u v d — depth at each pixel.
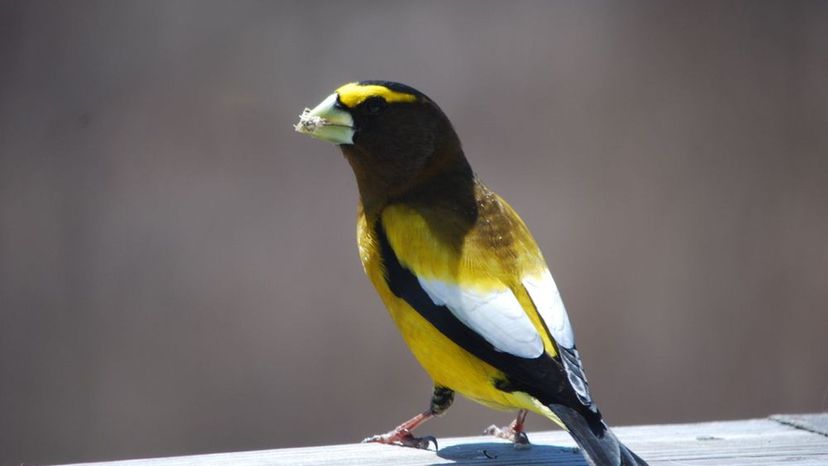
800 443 7.68
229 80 15.34
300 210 14.87
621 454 6.59
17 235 14.47
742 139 15.99
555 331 7.16
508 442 7.87
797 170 15.99
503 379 7.21
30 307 14.19
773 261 15.45
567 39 16.05
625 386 14.71
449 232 7.61
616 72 16.08
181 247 14.59
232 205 14.89
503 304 7.25
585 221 15.39
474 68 15.80
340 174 14.98
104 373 14.01
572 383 6.96
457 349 7.31
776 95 16.14
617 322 14.95
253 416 13.95
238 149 15.11
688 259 15.30
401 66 15.66
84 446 13.73
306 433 13.91
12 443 13.62
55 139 14.91
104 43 15.23
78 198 14.76
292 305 14.44
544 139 15.72
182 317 14.31
